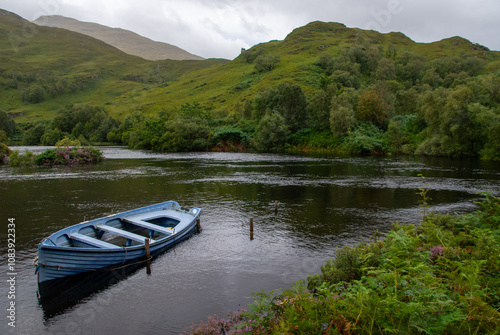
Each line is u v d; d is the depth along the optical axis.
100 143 113.62
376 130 74.44
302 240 16.45
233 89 165.75
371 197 26.70
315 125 84.44
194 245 15.91
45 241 12.70
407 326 5.20
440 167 45.06
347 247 12.24
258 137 81.75
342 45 194.00
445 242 11.19
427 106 62.22
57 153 52.59
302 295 6.57
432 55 173.88
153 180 35.88
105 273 12.77
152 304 10.63
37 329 9.45
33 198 26.61
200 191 29.66
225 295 11.09
